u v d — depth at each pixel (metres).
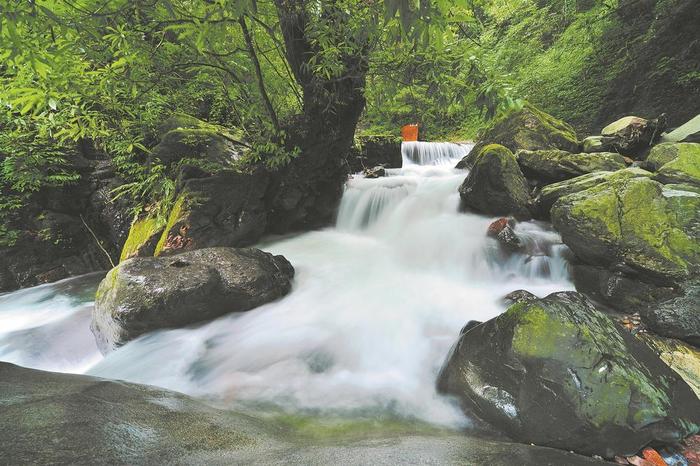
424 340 4.20
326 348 4.15
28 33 2.77
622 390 2.50
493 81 2.98
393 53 4.18
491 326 3.18
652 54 10.67
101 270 8.02
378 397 3.29
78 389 2.62
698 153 5.30
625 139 7.71
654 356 2.96
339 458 2.01
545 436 2.48
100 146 8.11
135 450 1.87
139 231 7.13
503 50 16.08
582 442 2.40
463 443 2.39
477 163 7.06
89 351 4.92
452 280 5.90
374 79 5.70
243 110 6.94
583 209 4.70
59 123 4.97
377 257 6.87
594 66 12.50
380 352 4.07
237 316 4.87
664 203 4.43
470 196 7.15
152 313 4.41
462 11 2.37
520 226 6.36
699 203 4.31
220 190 6.83
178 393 3.03
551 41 15.34
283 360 3.96
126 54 3.95
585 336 2.75
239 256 5.41
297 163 7.48
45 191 7.82
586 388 2.52
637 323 4.02
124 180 8.17
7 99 3.85
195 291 4.57
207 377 3.71
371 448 2.21
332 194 8.79
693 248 4.02
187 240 6.47
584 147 8.56
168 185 6.93
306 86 6.50
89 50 3.61
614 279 4.41
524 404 2.64
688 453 2.45
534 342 2.81
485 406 2.79
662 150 5.78
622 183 4.83
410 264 6.48
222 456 1.95
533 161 7.25
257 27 5.11
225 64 5.61
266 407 3.11
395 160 11.97
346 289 5.59
